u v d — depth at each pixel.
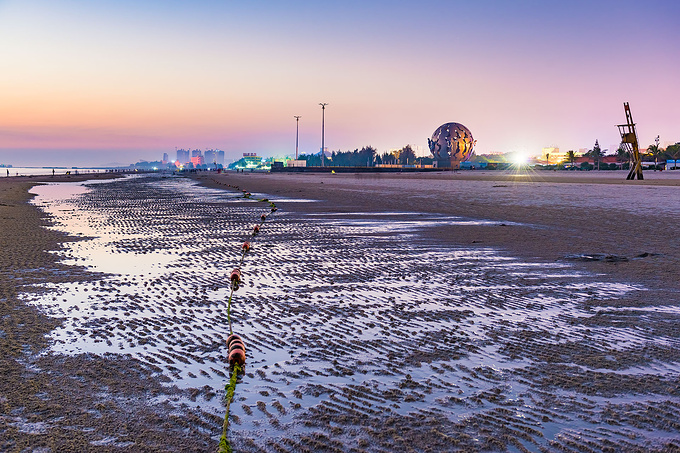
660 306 9.37
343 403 5.49
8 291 10.40
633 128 68.81
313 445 4.64
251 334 7.83
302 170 165.12
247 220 23.78
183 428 4.95
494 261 13.71
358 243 16.81
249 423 5.05
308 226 21.41
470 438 4.79
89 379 6.10
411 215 25.67
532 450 4.59
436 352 7.09
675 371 6.43
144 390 5.80
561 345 7.37
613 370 6.46
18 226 21.06
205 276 11.91
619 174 106.25
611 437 4.82
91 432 4.86
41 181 80.75
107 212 27.88
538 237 18.03
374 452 4.54
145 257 14.31
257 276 11.94
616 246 16.02
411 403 5.51
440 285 11.03
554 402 5.55
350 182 70.62
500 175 109.00
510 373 6.36
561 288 10.73
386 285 11.04
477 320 8.56
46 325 8.20
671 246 15.92
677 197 36.12
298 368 6.48
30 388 5.82
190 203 34.38
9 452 4.49
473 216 25.05
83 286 10.89
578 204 30.97
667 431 4.94
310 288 10.77
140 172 191.00
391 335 7.80
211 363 6.63
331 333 7.88
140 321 8.45
